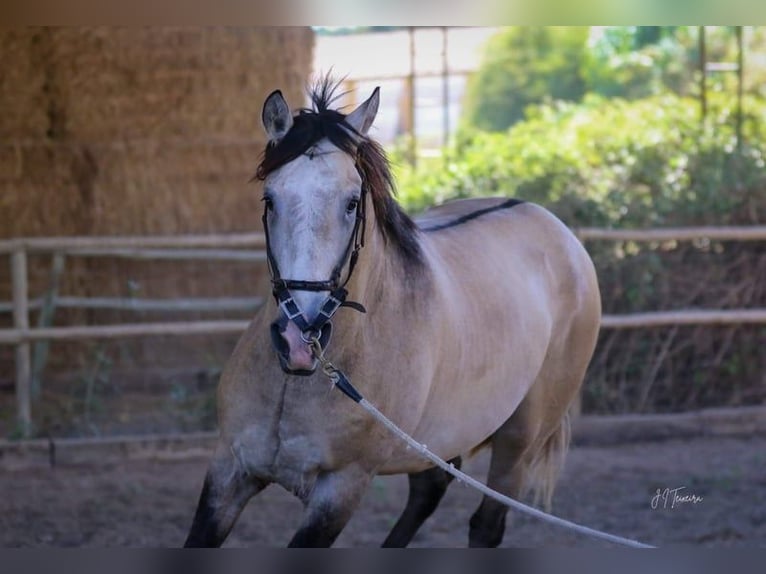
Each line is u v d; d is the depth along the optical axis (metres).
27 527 5.91
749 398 8.28
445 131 14.90
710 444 7.64
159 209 9.20
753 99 13.23
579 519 6.13
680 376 8.23
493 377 4.49
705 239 8.13
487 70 23.62
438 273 4.25
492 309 4.51
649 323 7.88
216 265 9.13
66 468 7.01
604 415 8.00
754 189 8.45
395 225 3.99
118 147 9.12
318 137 3.51
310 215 3.39
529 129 14.69
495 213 5.12
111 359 8.58
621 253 8.13
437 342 4.10
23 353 7.30
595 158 11.06
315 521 3.85
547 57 23.72
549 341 5.01
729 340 8.23
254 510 6.30
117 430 7.50
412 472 4.42
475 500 6.58
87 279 8.94
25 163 9.03
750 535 5.84
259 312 3.97
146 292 8.99
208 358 8.50
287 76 9.34
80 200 9.14
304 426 3.76
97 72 9.05
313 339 3.38
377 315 3.86
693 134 10.93
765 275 8.31
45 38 8.97
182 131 9.21
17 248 7.32
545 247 5.14
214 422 7.67
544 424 5.14
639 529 5.96
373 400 3.86
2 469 6.91
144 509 6.25
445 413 4.28
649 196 8.57
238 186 9.30
